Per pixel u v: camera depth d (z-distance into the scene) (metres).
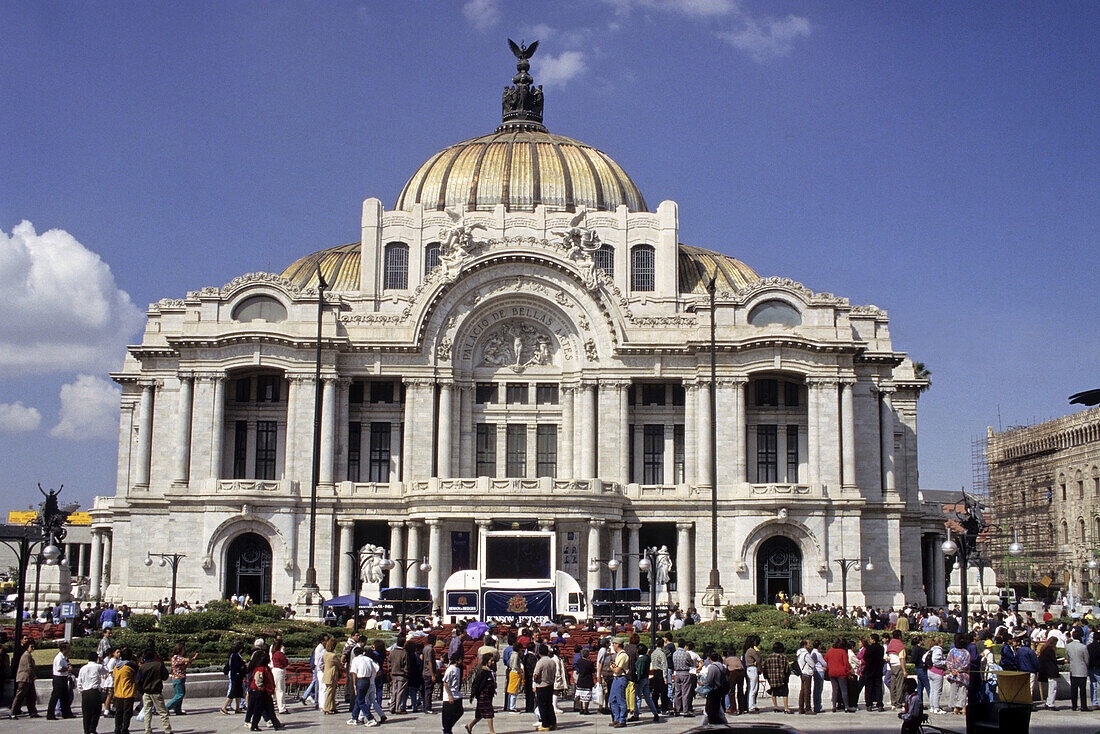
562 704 52.34
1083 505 162.38
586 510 98.00
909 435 121.81
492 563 89.12
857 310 114.31
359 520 101.50
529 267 107.81
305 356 103.81
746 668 49.94
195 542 100.31
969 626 79.25
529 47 145.00
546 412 110.06
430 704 49.81
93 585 128.88
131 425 121.88
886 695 55.38
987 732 34.81
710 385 104.38
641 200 130.00
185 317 109.44
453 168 125.62
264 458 107.06
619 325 106.88
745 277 126.19
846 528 101.62
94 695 41.59
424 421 106.12
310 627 72.81
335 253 129.25
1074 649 50.28
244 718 47.12
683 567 101.69
